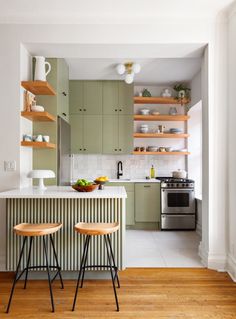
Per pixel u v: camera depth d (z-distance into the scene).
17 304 2.26
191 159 5.28
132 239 4.21
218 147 3.03
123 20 3.01
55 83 3.53
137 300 2.32
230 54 2.93
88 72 4.59
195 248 3.75
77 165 5.39
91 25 3.02
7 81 2.98
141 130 5.27
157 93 5.40
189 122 5.28
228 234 3.00
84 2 2.73
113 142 5.09
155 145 5.45
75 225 2.45
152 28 3.02
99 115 5.08
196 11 2.93
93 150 5.08
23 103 3.10
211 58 3.03
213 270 2.98
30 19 2.99
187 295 2.41
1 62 2.99
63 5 2.79
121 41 3.02
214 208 3.03
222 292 2.47
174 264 3.15
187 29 3.02
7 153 2.99
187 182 4.82
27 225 2.48
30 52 3.26
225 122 3.02
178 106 5.48
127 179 5.26
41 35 3.00
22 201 2.72
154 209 4.88
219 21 3.02
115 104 5.08
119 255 2.70
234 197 2.83
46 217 2.71
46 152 3.50
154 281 2.70
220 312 2.14
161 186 4.84
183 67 4.31
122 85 5.09
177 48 3.15
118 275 2.83
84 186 2.66
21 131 3.06
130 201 4.89
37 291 2.50
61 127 3.67
